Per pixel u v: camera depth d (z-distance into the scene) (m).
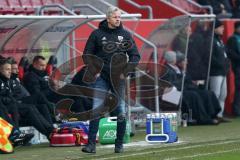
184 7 57.81
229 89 54.28
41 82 40.84
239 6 59.69
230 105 54.44
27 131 39.19
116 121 35.56
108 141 37.78
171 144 37.53
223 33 54.91
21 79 42.00
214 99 48.66
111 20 33.53
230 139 39.59
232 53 53.16
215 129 45.47
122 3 55.06
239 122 49.97
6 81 38.06
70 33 43.09
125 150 35.34
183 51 46.53
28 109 38.50
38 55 42.06
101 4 49.88
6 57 41.72
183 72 46.47
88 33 46.97
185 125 47.59
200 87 49.66
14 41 42.00
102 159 32.06
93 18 38.56
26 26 40.53
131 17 40.31
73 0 50.25
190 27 48.59
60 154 34.69
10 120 37.03
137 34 46.78
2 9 46.59
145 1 54.91
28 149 37.09
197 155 33.19
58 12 47.28
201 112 48.12
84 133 38.22
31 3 48.78
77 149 36.56
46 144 39.22
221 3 57.69
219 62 50.78
